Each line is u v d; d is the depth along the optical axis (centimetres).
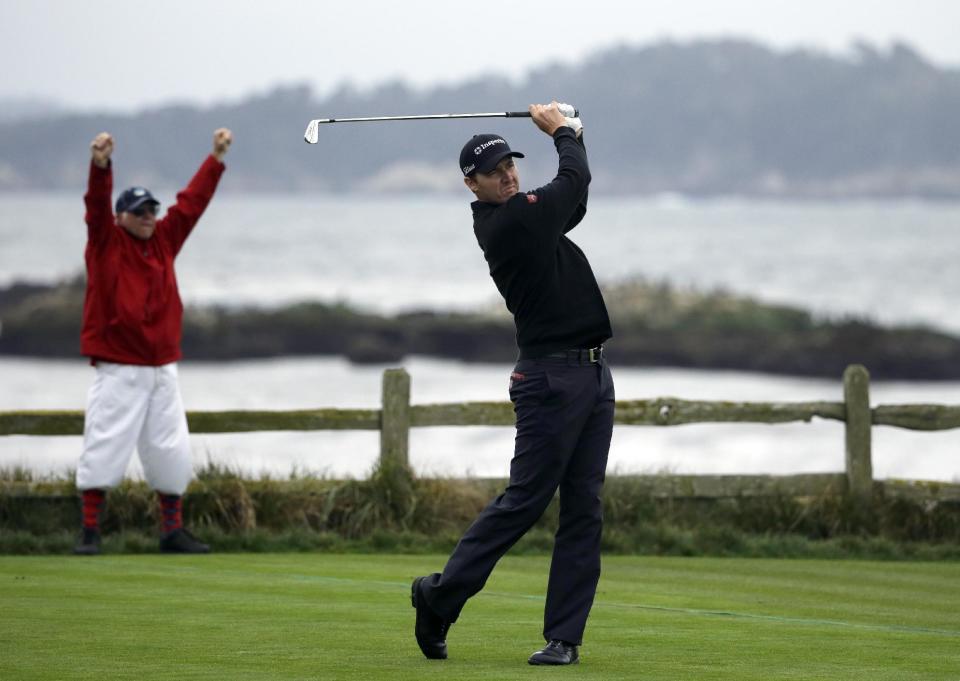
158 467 2212
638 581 2028
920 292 18275
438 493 2528
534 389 1368
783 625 1612
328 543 2355
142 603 1703
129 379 2170
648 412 2522
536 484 1362
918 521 2547
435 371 10275
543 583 1962
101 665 1312
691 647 1453
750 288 18475
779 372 10388
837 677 1287
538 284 1365
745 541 2406
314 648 1415
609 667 1331
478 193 1411
